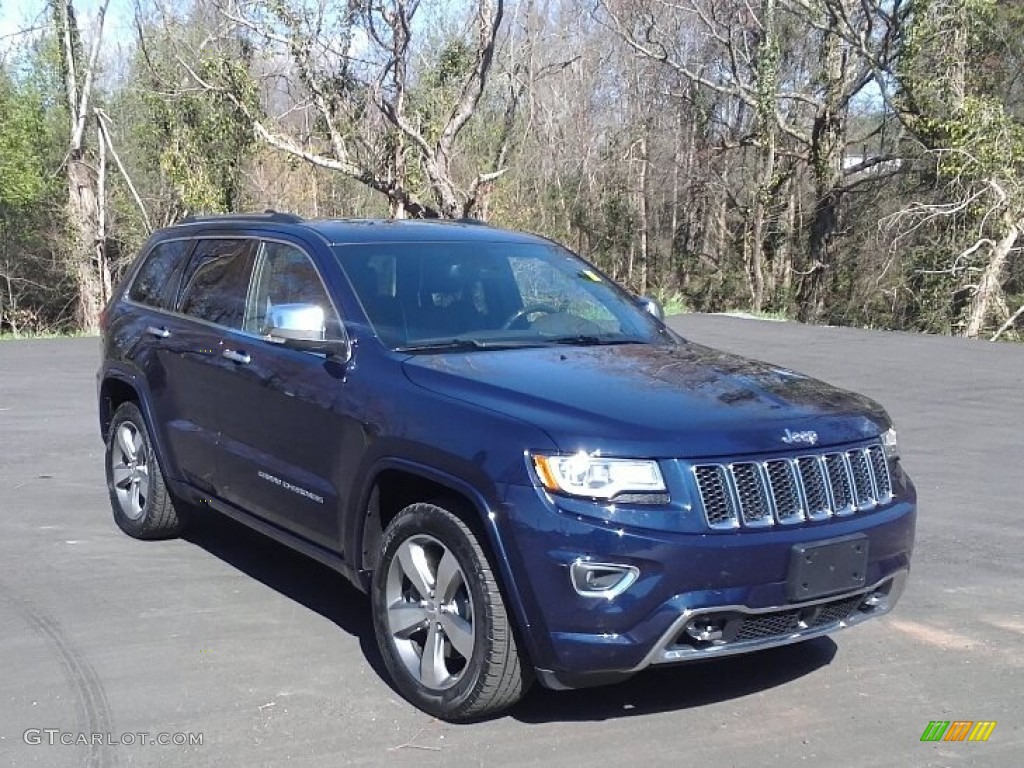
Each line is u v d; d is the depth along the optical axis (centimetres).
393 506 461
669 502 378
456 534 406
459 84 2805
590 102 4094
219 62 2781
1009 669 470
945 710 429
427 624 425
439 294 515
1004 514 722
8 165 3412
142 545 644
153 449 627
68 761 382
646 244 4212
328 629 512
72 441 946
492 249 565
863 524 415
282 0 2658
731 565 379
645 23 3606
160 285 650
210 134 2945
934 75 2778
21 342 1694
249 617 526
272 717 419
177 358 595
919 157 3008
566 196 4062
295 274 534
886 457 443
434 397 427
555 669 382
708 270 4259
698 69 3800
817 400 439
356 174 2839
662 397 415
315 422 480
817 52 3681
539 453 383
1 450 908
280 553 631
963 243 2691
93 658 473
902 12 2858
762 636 395
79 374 1342
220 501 571
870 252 3356
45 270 3781
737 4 3538
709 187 4134
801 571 390
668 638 374
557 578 376
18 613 527
